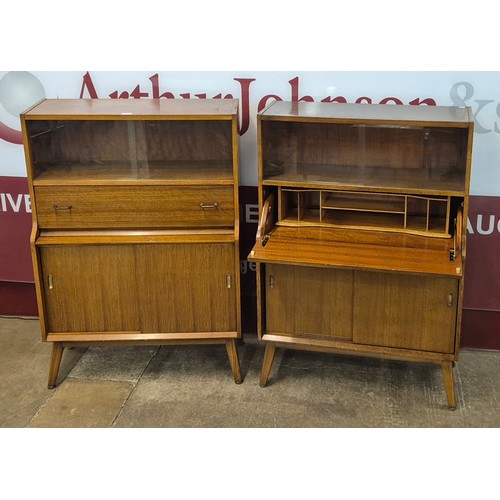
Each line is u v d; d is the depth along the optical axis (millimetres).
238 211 3650
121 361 4102
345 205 3756
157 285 3752
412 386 3828
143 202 3650
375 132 3752
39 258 3707
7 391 3840
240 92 3965
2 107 4172
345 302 3580
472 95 3734
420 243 3533
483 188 3846
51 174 3725
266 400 3734
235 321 3793
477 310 4066
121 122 3877
